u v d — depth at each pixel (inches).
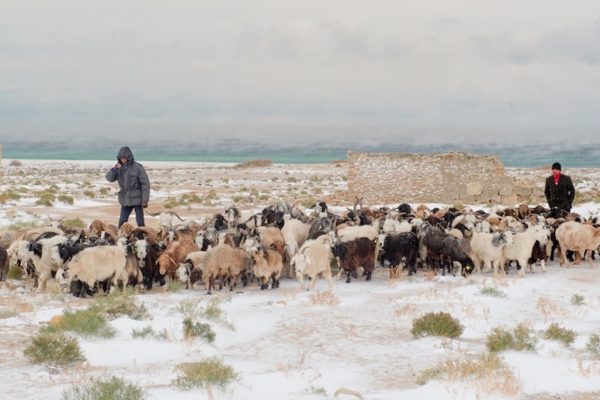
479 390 344.8
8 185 2292.1
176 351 427.5
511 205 1573.6
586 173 3427.7
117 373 374.3
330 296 602.5
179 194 2018.9
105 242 662.5
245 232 758.5
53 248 604.4
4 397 327.3
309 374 385.1
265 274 656.4
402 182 1660.9
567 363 397.1
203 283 683.4
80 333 435.5
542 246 744.3
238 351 443.5
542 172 3331.7
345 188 2295.8
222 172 3533.5
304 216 923.4
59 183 2432.3
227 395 338.3
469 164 1626.5
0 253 674.8
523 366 389.1
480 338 471.8
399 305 577.6
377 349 444.8
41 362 384.5
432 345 450.3
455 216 960.3
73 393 327.3
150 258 665.6
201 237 740.7
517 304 585.9
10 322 480.7
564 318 527.5
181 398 328.2
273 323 520.4
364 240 709.9
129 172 848.9
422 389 354.0
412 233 738.2
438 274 747.4
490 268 774.5
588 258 864.3
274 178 2856.8
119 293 579.2
